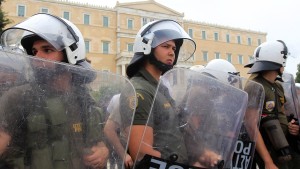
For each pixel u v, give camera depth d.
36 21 1.70
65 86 1.31
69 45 1.72
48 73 1.28
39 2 36.38
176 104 1.62
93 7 39.25
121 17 40.59
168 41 1.93
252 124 2.13
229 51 46.34
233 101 1.83
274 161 2.49
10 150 1.19
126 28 40.66
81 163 1.32
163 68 1.92
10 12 34.81
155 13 42.56
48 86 1.28
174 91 1.62
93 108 1.36
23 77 1.24
